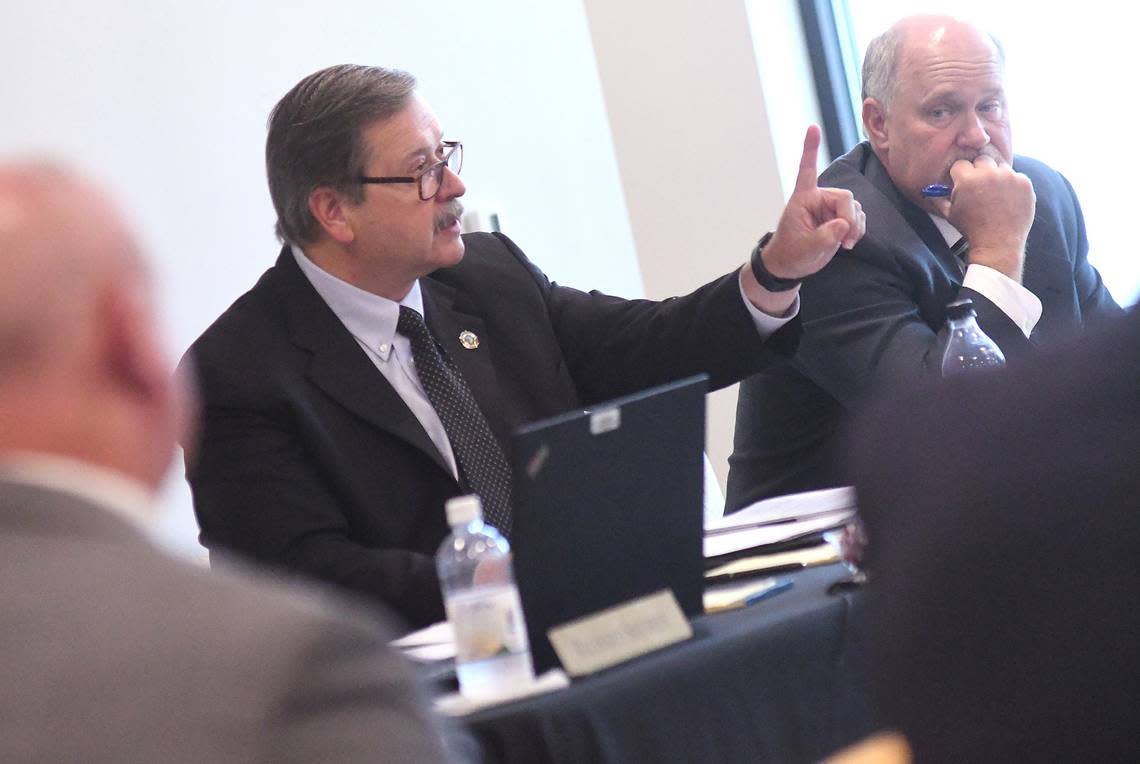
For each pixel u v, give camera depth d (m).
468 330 5.81
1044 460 1.74
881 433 1.92
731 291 5.71
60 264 1.82
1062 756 1.71
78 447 1.80
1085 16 9.37
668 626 3.58
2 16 6.74
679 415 3.74
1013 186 6.25
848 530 3.75
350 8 8.38
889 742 2.04
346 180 5.48
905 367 6.04
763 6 9.94
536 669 3.56
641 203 10.17
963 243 6.62
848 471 1.94
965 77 6.38
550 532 3.54
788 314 5.73
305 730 1.62
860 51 10.18
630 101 10.15
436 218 5.55
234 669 1.63
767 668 3.43
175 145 7.37
